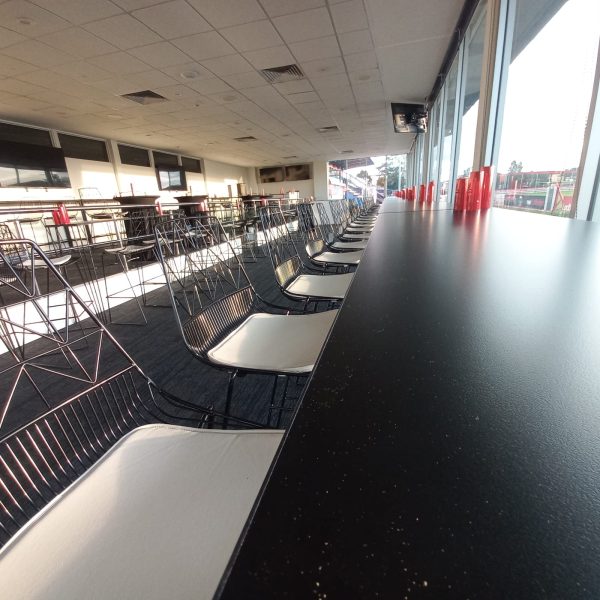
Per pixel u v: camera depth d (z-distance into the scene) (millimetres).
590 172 1718
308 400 336
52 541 533
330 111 6719
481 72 3299
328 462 255
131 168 9086
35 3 2854
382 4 3219
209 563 488
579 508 201
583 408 292
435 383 347
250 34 3586
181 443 723
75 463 1052
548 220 1748
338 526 203
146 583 467
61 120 6434
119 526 550
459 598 157
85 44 3568
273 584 174
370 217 5895
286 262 1942
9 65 3938
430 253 1071
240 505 577
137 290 4086
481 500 212
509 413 292
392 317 543
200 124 7207
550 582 161
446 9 3375
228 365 977
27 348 2631
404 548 186
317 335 1183
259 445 712
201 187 12367
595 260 837
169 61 4098
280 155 12359
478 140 3270
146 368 2176
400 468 243
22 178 6434
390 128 8469
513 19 2859
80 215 6684
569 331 447
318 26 3520
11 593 469
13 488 1029
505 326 474
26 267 2775
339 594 166
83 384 2055
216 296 3686
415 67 4734
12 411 1825
